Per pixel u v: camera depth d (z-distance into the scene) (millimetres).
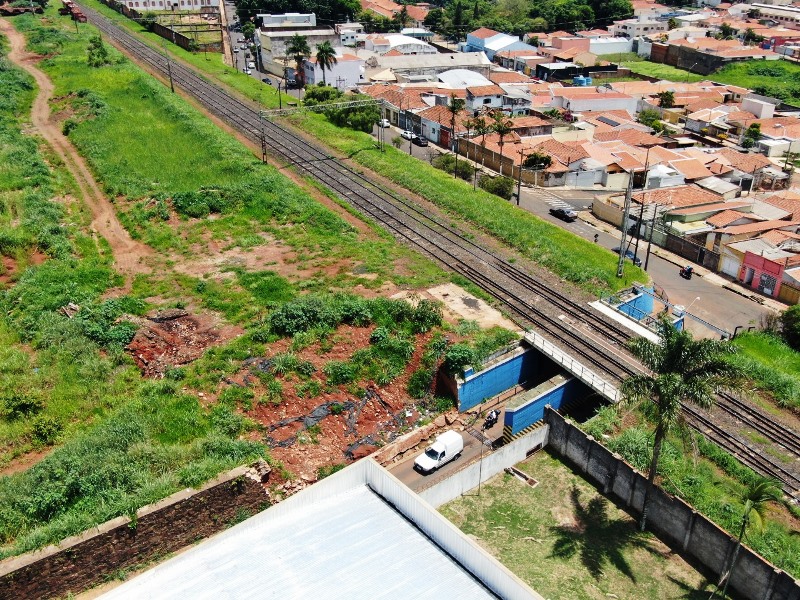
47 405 39969
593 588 30875
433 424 42531
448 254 59438
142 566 31625
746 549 29797
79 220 64062
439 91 112688
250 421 39344
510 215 70125
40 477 33594
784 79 142875
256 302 50500
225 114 94750
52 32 132250
